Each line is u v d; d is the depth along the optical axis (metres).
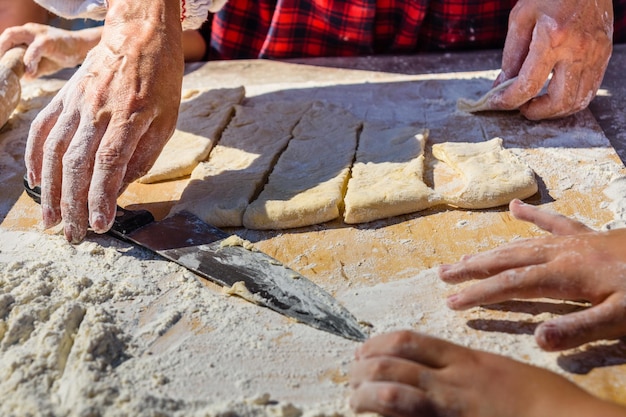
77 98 1.66
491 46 2.90
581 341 1.25
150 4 1.79
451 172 1.94
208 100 2.35
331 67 2.72
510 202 1.73
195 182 1.88
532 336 1.36
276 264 1.58
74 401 1.17
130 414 1.15
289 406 1.19
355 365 1.19
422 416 1.09
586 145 2.05
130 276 1.56
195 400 1.22
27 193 1.90
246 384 1.27
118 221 1.69
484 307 1.44
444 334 1.38
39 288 1.47
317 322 1.41
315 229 1.74
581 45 2.04
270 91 2.49
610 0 2.11
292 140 2.09
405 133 2.08
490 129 2.16
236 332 1.40
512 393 1.11
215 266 1.57
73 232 1.61
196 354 1.34
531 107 2.18
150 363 1.31
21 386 1.21
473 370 1.15
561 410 1.08
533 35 2.07
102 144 1.57
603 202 1.78
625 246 1.36
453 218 1.75
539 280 1.33
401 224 1.74
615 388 1.23
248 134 2.14
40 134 1.71
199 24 2.18
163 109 1.68
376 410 1.11
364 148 2.03
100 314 1.40
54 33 2.46
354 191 1.78
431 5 2.82
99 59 1.71
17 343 1.33
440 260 1.61
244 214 1.73
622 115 2.31
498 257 1.40
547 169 1.94
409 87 2.48
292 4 2.79
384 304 1.48
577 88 2.10
